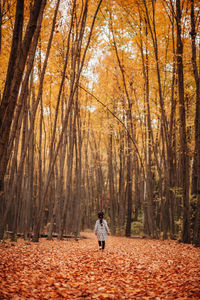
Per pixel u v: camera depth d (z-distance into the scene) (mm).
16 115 7398
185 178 11586
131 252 9109
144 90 15258
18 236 15625
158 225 21562
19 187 12289
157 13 13305
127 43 14828
